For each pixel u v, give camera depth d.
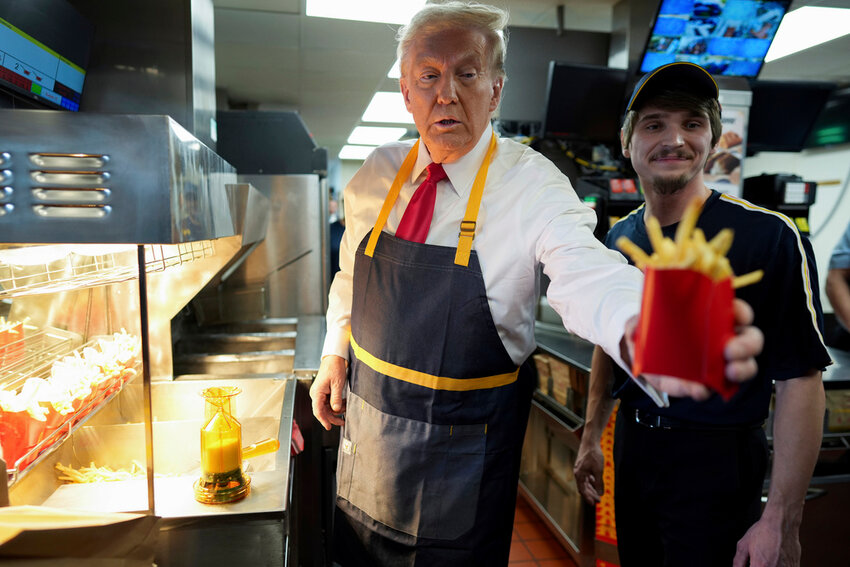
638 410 1.37
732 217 1.27
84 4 2.02
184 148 0.93
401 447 1.17
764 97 3.24
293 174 3.26
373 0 3.61
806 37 3.87
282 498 1.09
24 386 1.04
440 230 1.17
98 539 0.81
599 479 1.63
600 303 0.76
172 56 2.07
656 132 1.30
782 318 1.18
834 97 4.35
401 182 1.25
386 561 1.22
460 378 1.14
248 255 3.00
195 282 1.83
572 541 2.40
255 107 6.74
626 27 3.21
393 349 1.18
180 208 0.89
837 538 2.05
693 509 1.29
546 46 3.42
